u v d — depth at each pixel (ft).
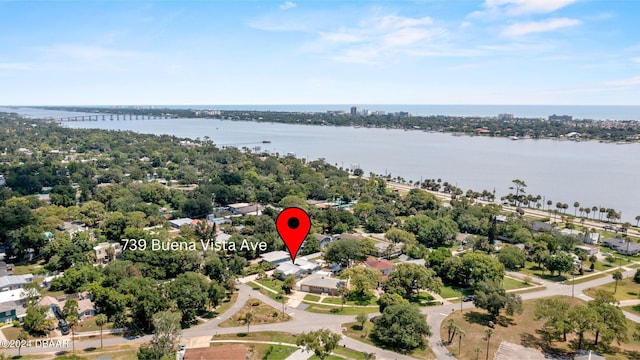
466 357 336.49
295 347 347.77
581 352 321.32
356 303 436.76
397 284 438.81
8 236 546.26
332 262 533.96
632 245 620.08
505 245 586.04
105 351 333.42
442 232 628.69
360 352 341.82
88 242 533.96
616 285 487.20
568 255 525.75
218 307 421.18
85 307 395.55
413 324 349.20
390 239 622.13
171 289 393.50
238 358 310.86
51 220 622.54
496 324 390.63
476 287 469.98
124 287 407.03
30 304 394.32
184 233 605.31
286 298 447.01
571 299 447.01
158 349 312.71
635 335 343.05
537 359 333.42
